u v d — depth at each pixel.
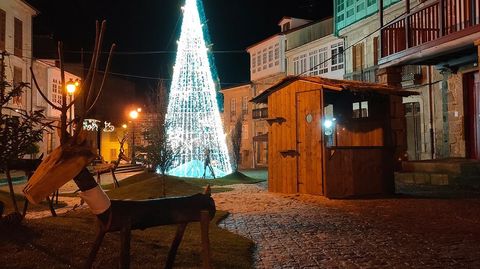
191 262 5.96
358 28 27.66
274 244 7.70
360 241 7.80
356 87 13.06
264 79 44.44
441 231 8.48
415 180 17.08
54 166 3.84
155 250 6.25
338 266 6.33
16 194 14.62
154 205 4.40
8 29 30.30
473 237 7.95
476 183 14.91
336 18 29.86
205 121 24.80
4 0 29.53
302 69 37.78
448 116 18.39
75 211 10.81
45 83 35.47
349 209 11.29
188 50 24.66
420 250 7.10
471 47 13.80
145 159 15.70
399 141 14.52
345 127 15.03
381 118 14.36
